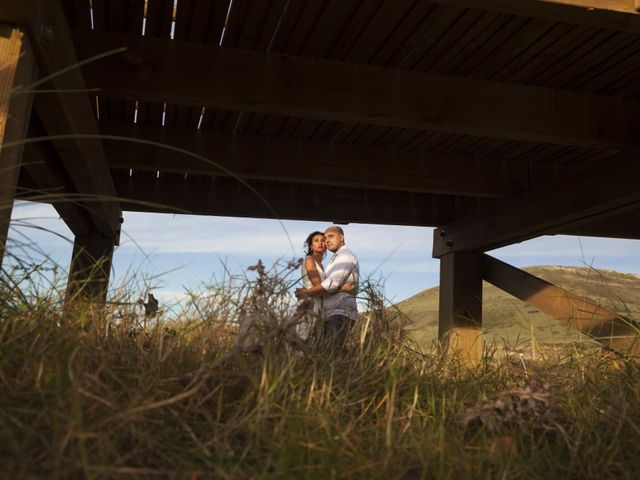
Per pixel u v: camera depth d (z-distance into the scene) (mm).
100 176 5367
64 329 2088
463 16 3982
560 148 6512
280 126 5879
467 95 4789
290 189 7832
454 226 8031
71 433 1353
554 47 4375
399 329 3281
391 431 2047
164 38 4195
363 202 8070
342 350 2877
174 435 1765
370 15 3977
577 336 3857
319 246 4180
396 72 4641
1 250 2244
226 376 2174
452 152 6715
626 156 5211
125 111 5504
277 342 2562
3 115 2607
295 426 1877
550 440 2385
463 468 1870
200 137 5957
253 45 4316
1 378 1684
